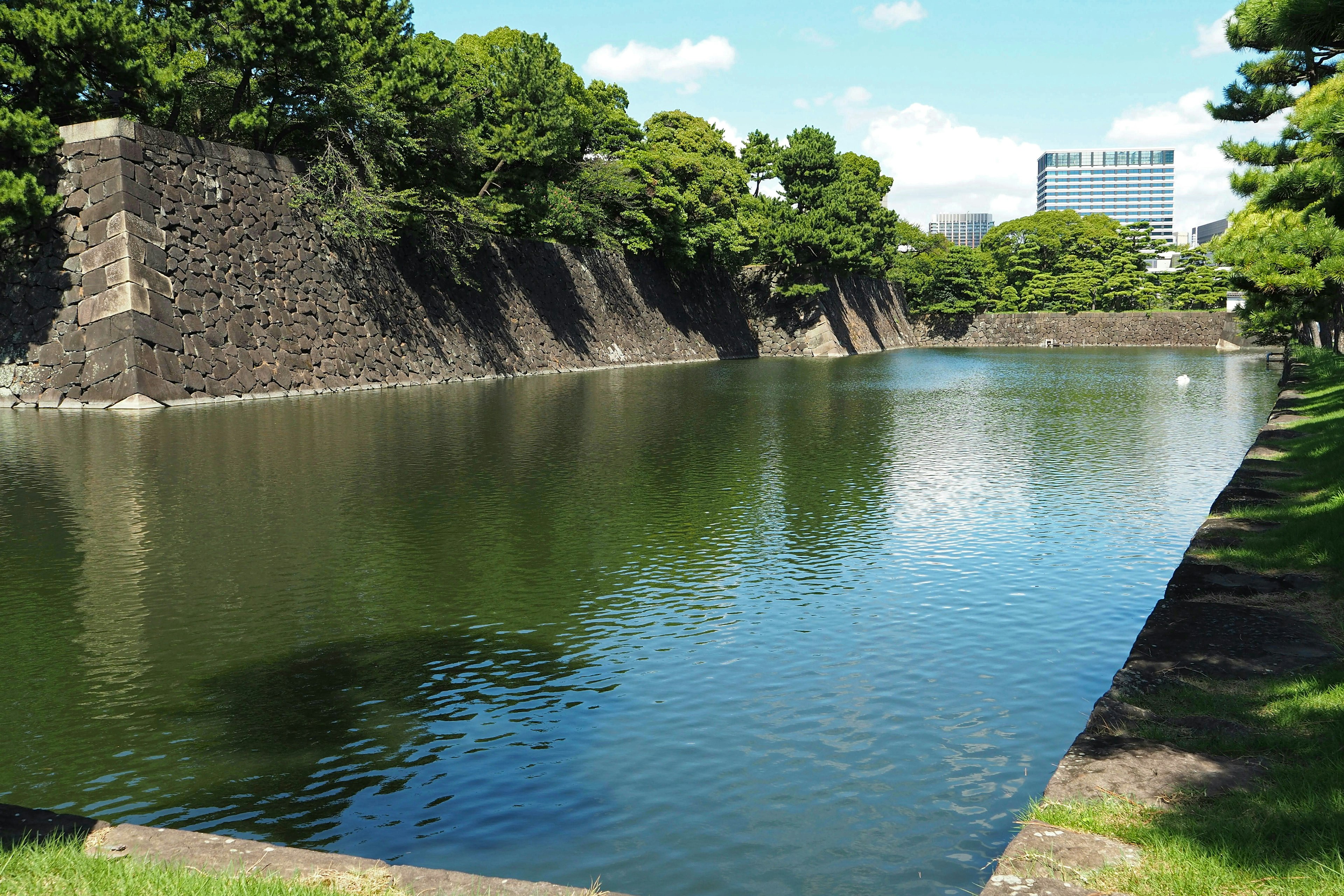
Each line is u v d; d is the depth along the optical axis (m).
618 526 18.48
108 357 37.44
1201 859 5.15
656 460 26.50
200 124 49.12
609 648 11.94
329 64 43.62
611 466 25.41
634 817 7.80
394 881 5.21
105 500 20.44
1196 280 131.50
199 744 9.19
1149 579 14.98
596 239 79.56
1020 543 17.31
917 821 7.71
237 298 42.28
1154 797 5.98
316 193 46.91
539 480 23.23
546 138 60.84
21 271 38.47
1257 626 9.48
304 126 48.56
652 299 85.31
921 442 30.62
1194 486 22.89
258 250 43.81
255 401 41.34
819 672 11.08
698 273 95.75
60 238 38.06
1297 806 5.66
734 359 92.50
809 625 12.79
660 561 16.06
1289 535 12.78
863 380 61.06
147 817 7.83
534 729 9.55
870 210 126.31
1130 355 100.00
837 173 106.19
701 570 15.49
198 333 40.06
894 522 18.98
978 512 19.89
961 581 14.90
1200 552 12.43
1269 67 32.81
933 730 9.48
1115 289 136.38
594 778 8.48
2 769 8.69
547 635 12.39
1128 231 138.50
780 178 106.75
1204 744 6.82
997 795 8.12
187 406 38.62
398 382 51.28
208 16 43.50
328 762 8.83
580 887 6.79
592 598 13.96
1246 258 21.08
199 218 40.78
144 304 37.69
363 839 7.48
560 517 19.25
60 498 20.61
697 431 33.09
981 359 92.19
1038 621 12.92
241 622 12.85
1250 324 50.50
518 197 65.00
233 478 23.06
